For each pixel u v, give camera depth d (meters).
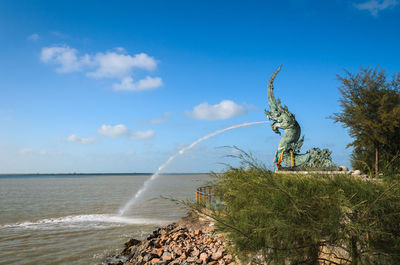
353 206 6.37
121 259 17.69
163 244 17.30
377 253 6.18
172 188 92.94
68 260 18.45
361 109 20.38
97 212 38.91
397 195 6.45
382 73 20.89
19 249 20.92
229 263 11.16
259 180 7.48
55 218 34.25
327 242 6.43
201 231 17.20
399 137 19.53
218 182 8.75
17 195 69.62
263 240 6.77
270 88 20.25
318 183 7.12
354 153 21.50
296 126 19.06
